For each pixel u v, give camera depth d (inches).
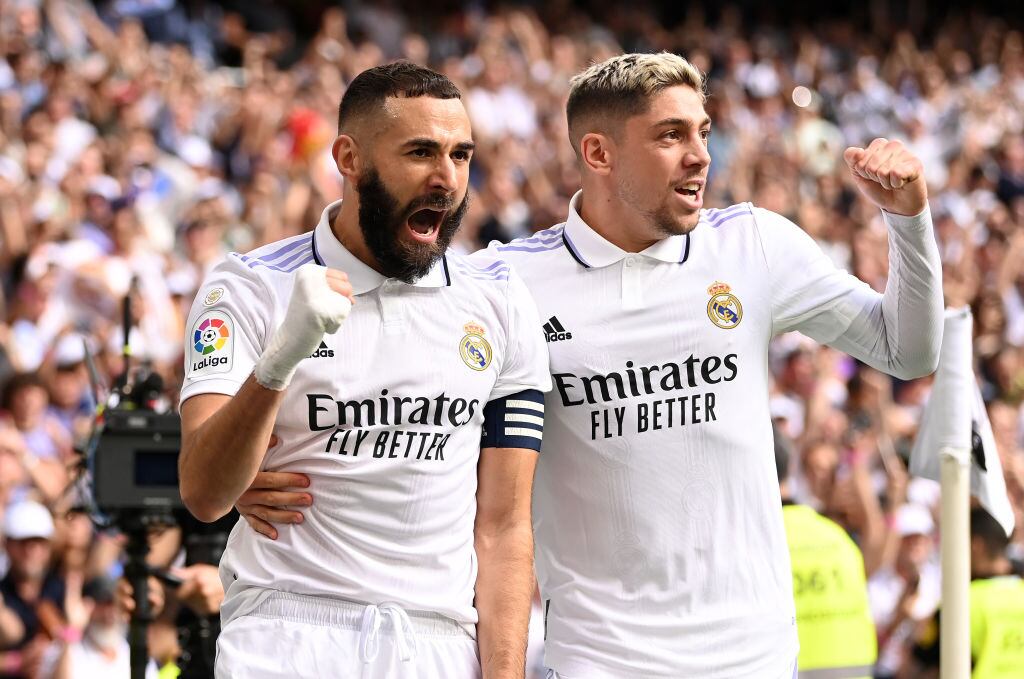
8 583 373.4
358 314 179.5
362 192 177.6
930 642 346.6
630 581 205.6
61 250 514.3
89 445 242.2
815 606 293.3
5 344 475.8
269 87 744.3
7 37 669.9
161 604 262.2
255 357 179.0
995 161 989.2
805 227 806.5
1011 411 585.3
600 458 206.2
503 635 181.9
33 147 591.8
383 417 177.5
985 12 1295.5
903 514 475.5
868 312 209.2
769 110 1001.5
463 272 188.5
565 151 810.2
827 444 494.3
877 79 1133.7
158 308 508.4
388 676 174.4
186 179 628.4
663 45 1101.1
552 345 206.8
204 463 167.3
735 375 206.2
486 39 908.6
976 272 781.3
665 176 201.8
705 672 203.2
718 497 205.0
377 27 978.7
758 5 1250.0
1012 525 240.7
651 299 206.5
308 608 177.2
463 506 183.3
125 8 842.8
